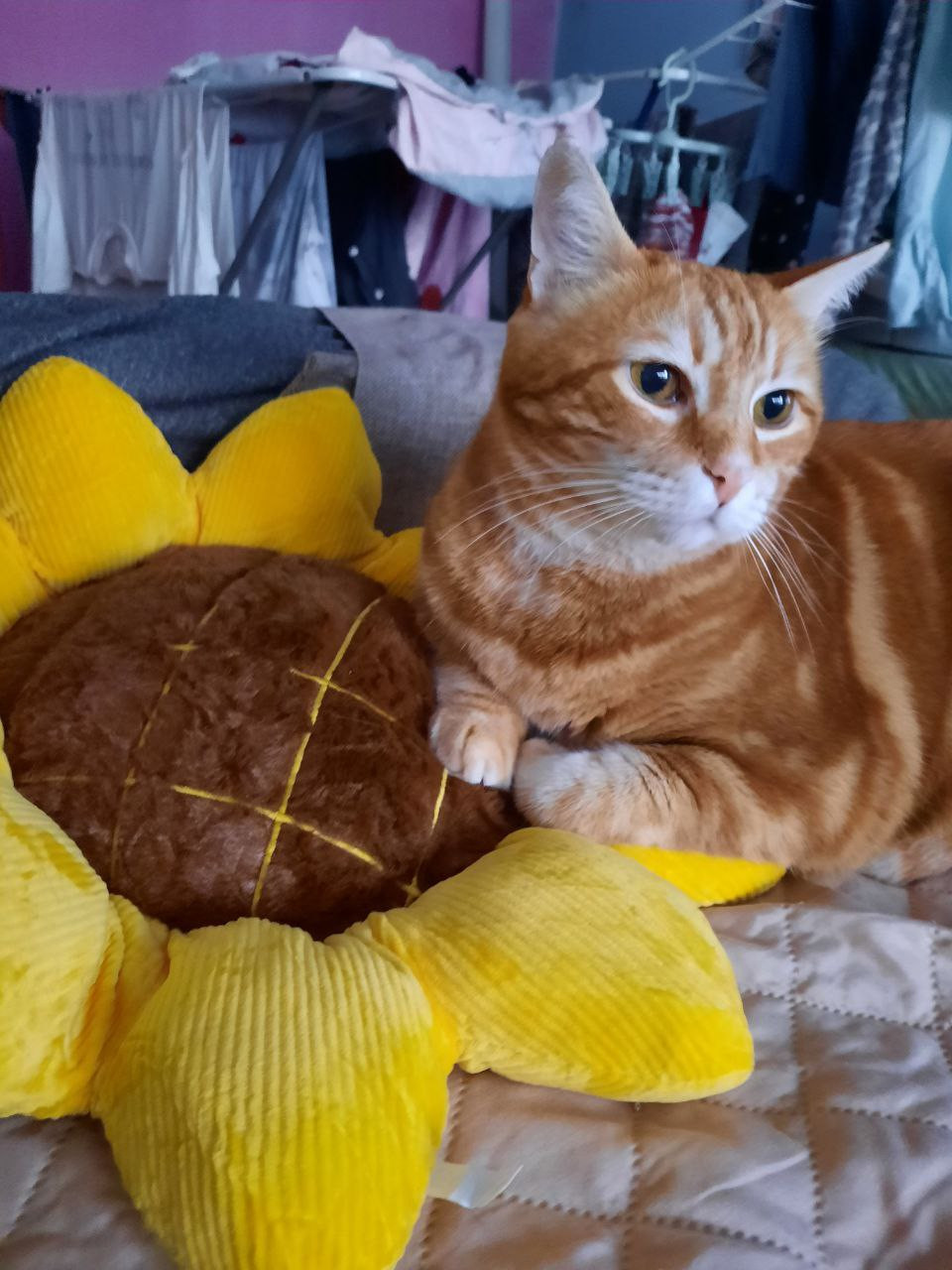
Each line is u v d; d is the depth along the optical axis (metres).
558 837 0.35
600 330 0.39
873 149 0.83
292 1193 0.23
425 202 1.15
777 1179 0.27
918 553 0.45
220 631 0.37
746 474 0.38
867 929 0.37
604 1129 0.29
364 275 1.15
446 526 0.44
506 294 1.25
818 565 0.44
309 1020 0.27
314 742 0.35
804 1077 0.31
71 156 1.26
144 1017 0.28
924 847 0.44
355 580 0.44
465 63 1.52
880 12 0.88
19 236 1.43
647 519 0.39
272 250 1.10
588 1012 0.29
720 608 0.41
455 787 0.38
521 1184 0.27
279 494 0.47
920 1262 0.26
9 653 0.38
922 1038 0.33
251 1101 0.25
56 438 0.41
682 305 0.38
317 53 1.45
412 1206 0.25
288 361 0.58
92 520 0.41
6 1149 0.28
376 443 0.58
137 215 1.18
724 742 0.41
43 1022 0.27
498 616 0.42
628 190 1.09
